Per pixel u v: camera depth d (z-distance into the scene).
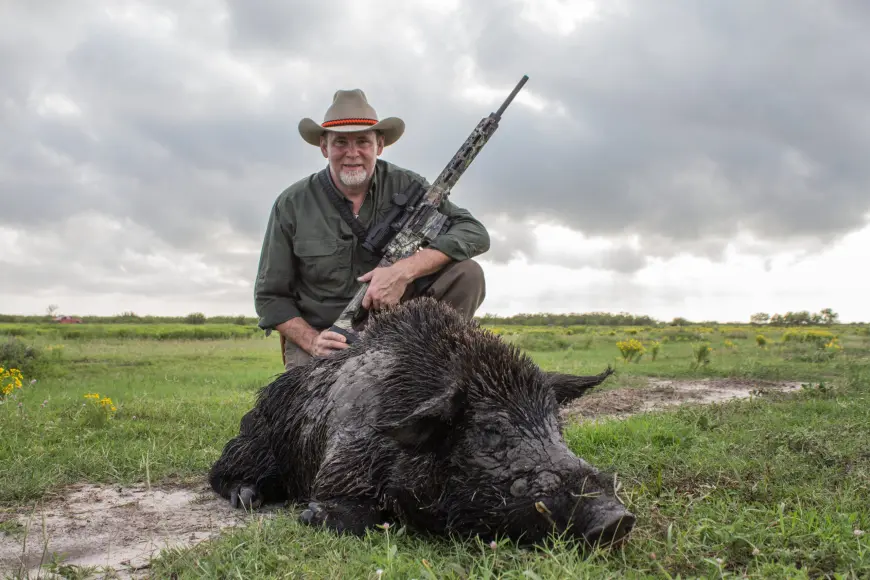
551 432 1.62
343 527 1.79
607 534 1.46
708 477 2.19
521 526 1.55
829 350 10.93
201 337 20.28
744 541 1.58
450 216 2.68
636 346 9.52
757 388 5.88
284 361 2.79
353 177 2.60
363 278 2.45
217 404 4.64
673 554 1.52
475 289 2.60
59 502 2.32
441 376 1.79
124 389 5.89
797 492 2.01
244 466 2.31
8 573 1.66
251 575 1.50
